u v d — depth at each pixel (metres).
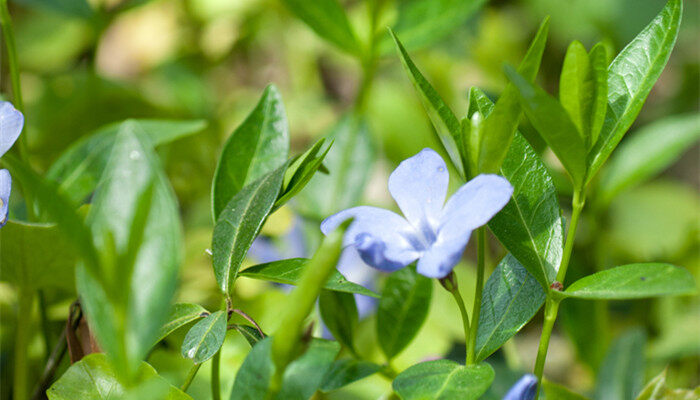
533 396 0.23
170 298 0.22
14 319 0.31
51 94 0.42
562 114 0.23
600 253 0.35
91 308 0.22
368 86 0.35
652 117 0.49
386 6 0.39
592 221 0.35
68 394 0.24
